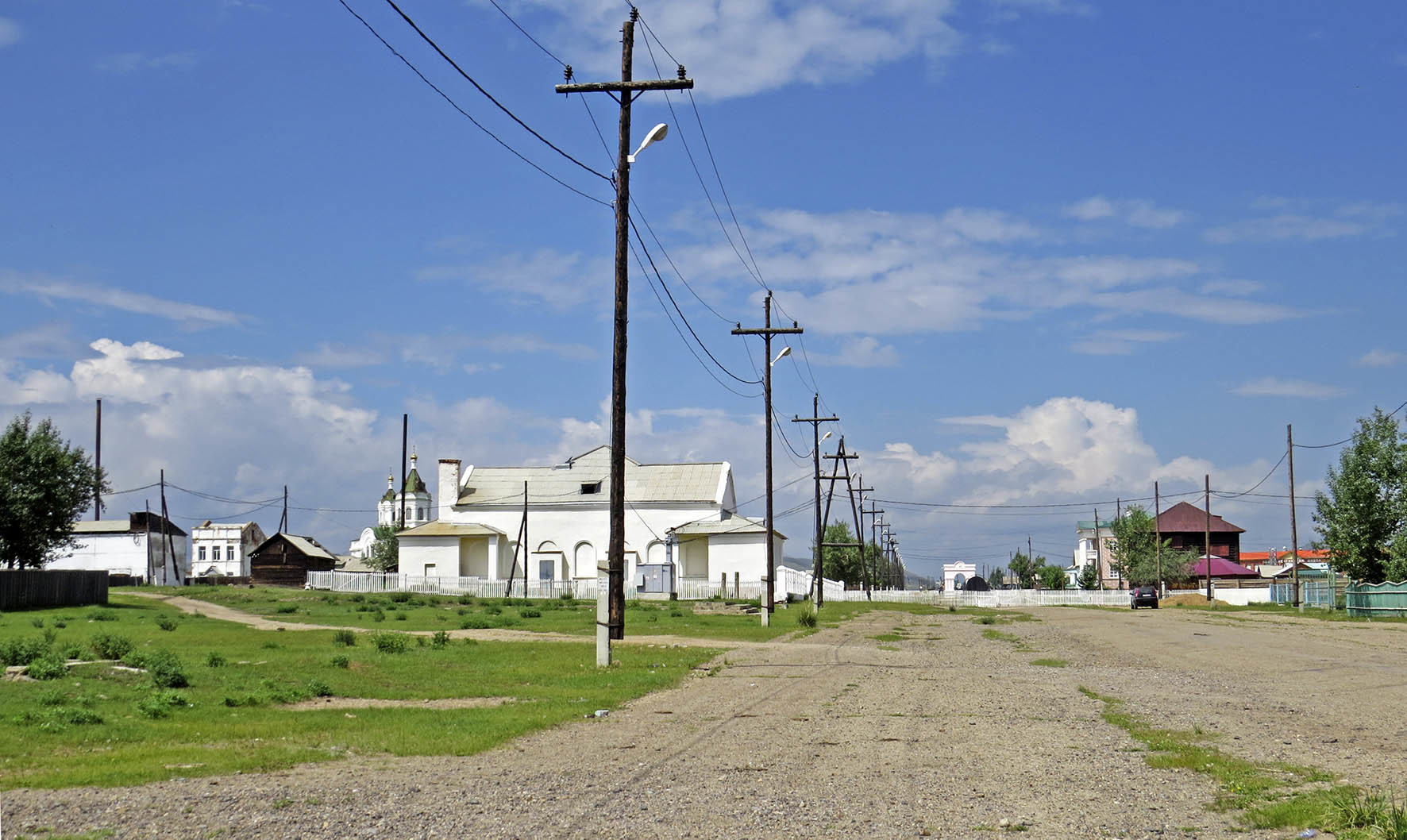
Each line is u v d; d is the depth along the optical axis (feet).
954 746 41.37
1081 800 31.12
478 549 301.63
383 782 33.68
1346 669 73.61
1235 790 31.96
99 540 328.49
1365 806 27.63
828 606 215.31
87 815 28.45
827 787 33.09
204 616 143.33
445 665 73.51
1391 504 223.51
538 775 35.19
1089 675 71.05
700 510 289.94
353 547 520.83
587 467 306.96
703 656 84.38
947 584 599.16
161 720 45.98
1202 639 109.70
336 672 66.64
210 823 27.81
